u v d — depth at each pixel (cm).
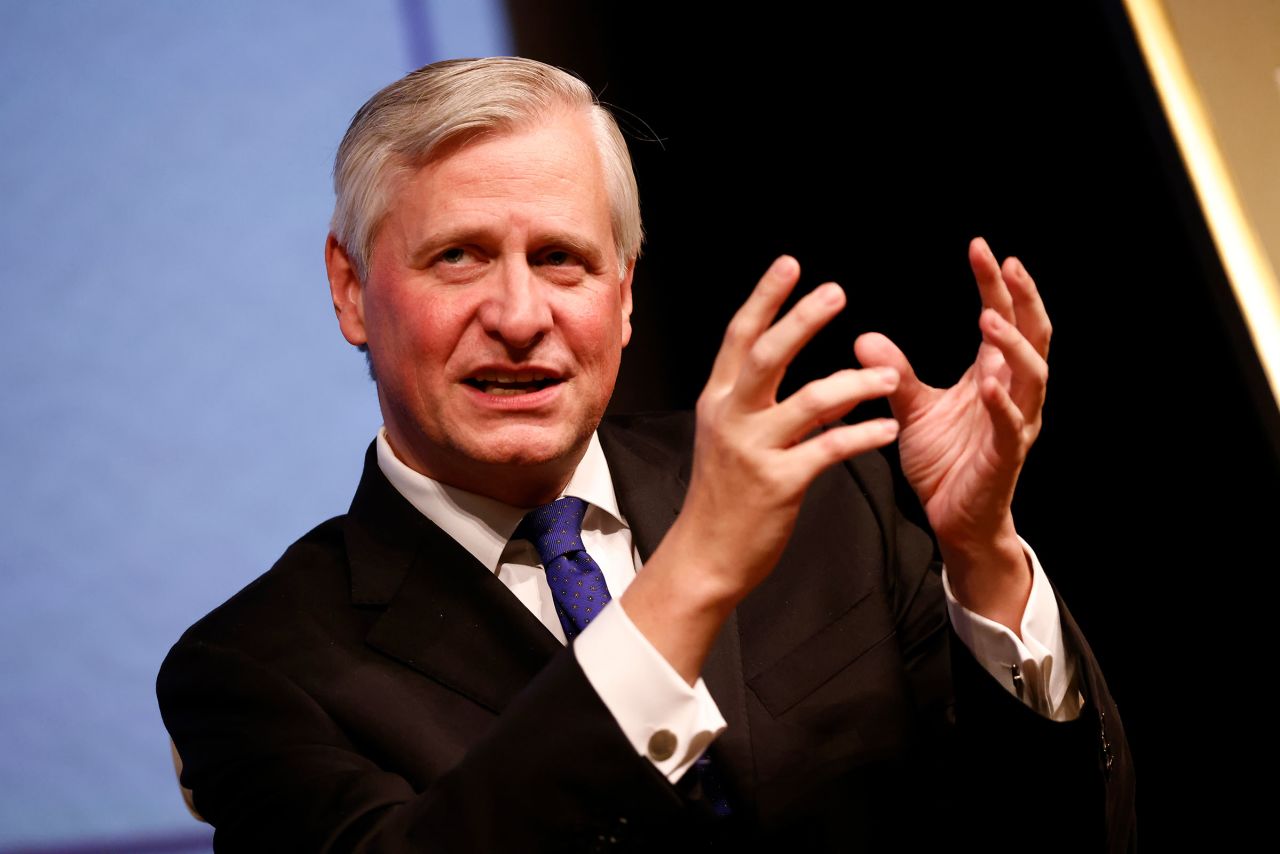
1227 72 720
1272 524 777
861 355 407
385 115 465
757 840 434
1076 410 830
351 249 479
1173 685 802
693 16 882
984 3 847
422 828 358
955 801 449
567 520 476
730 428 341
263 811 407
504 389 454
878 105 865
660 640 350
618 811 345
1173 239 798
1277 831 777
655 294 866
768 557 345
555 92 471
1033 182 835
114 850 792
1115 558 818
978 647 420
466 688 438
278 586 473
